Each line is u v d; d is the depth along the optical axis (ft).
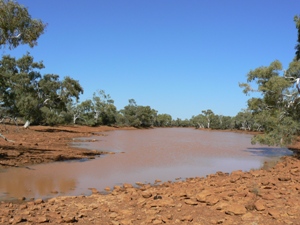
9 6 55.36
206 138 180.86
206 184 38.68
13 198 34.81
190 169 61.00
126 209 26.27
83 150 88.43
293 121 79.41
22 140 103.30
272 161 76.89
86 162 65.00
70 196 33.68
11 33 58.49
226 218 22.81
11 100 89.76
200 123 416.87
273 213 22.95
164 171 57.36
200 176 52.95
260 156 88.48
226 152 97.96
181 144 127.34
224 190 31.86
